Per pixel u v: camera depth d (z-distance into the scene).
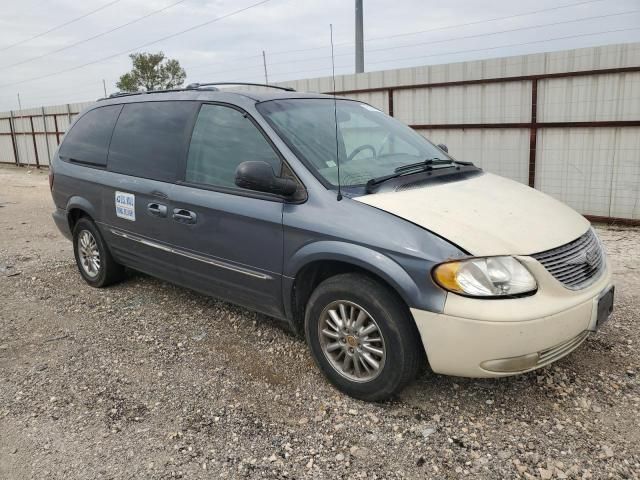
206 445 2.80
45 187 15.55
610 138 7.51
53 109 20.95
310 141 3.54
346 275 3.08
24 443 2.86
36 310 4.79
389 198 3.07
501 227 2.89
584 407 3.00
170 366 3.65
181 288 5.17
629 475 2.47
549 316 2.67
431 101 9.23
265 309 3.61
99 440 2.87
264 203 3.41
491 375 2.73
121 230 4.64
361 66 18.12
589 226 3.38
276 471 2.59
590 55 7.46
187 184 3.96
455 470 2.56
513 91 8.24
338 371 3.21
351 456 2.68
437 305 2.70
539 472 2.52
